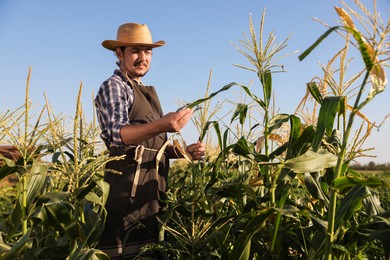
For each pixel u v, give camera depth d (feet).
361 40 7.83
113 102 12.16
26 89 9.86
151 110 13.09
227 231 11.14
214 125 13.19
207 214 12.63
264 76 11.37
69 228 9.79
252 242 11.41
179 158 14.17
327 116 8.63
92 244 10.48
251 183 12.54
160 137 13.10
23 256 9.84
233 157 14.89
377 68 8.21
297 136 10.73
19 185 10.46
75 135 9.61
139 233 12.28
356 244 10.05
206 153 14.82
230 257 10.01
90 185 9.89
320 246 9.71
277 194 11.18
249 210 11.28
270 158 11.34
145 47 13.17
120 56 13.37
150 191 12.46
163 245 12.40
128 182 12.13
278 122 11.35
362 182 8.11
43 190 10.87
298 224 11.12
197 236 11.73
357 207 9.14
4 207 25.07
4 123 9.87
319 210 11.94
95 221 10.52
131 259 12.13
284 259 11.06
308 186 10.53
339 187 8.39
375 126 9.34
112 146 12.32
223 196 11.95
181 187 16.96
